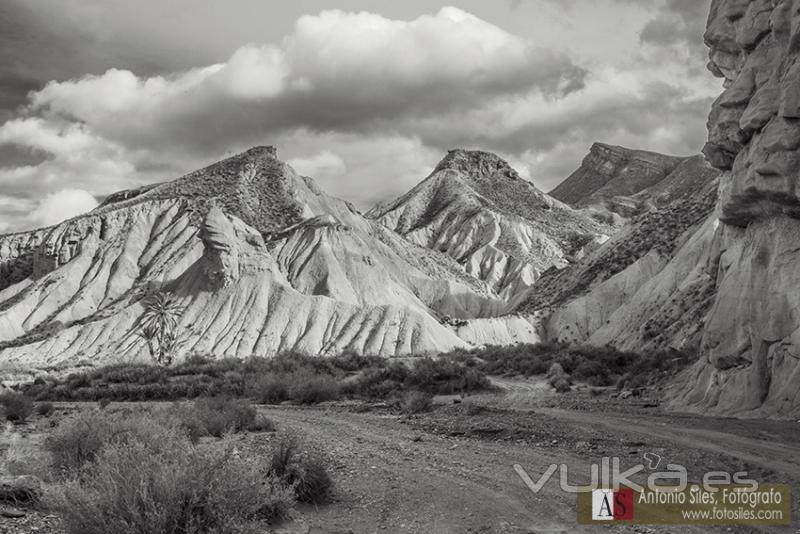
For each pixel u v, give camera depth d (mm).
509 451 17422
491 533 10320
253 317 116438
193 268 128875
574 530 10383
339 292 135125
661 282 71000
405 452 17859
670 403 27906
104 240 164250
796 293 23484
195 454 9805
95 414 15008
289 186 193375
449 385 45031
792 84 23516
